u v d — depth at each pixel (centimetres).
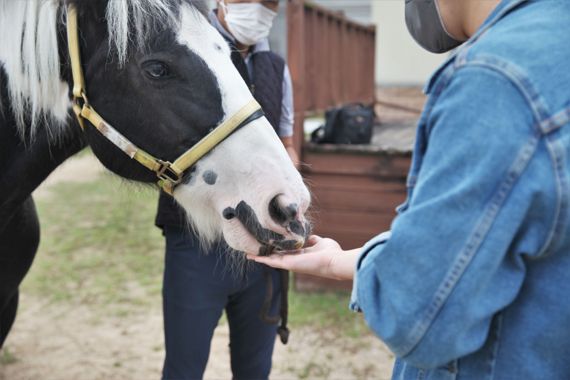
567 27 75
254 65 179
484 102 70
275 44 1159
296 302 342
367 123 350
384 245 77
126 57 128
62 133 147
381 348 293
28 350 292
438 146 73
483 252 70
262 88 176
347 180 341
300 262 104
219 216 134
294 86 327
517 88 70
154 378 271
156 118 129
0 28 136
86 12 132
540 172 70
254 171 126
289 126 202
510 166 69
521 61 71
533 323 79
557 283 78
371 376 269
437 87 79
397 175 333
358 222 345
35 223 184
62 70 138
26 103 140
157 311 336
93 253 425
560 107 71
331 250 105
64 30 136
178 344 178
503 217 70
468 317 72
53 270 391
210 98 127
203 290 172
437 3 87
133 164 137
